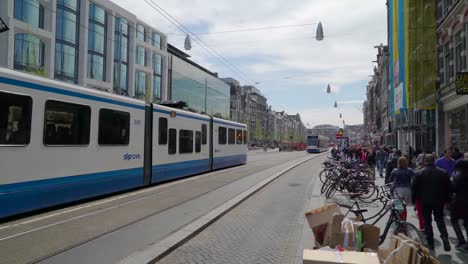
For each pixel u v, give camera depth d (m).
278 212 10.91
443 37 19.80
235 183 17.03
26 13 40.69
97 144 11.82
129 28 59.00
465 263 6.41
